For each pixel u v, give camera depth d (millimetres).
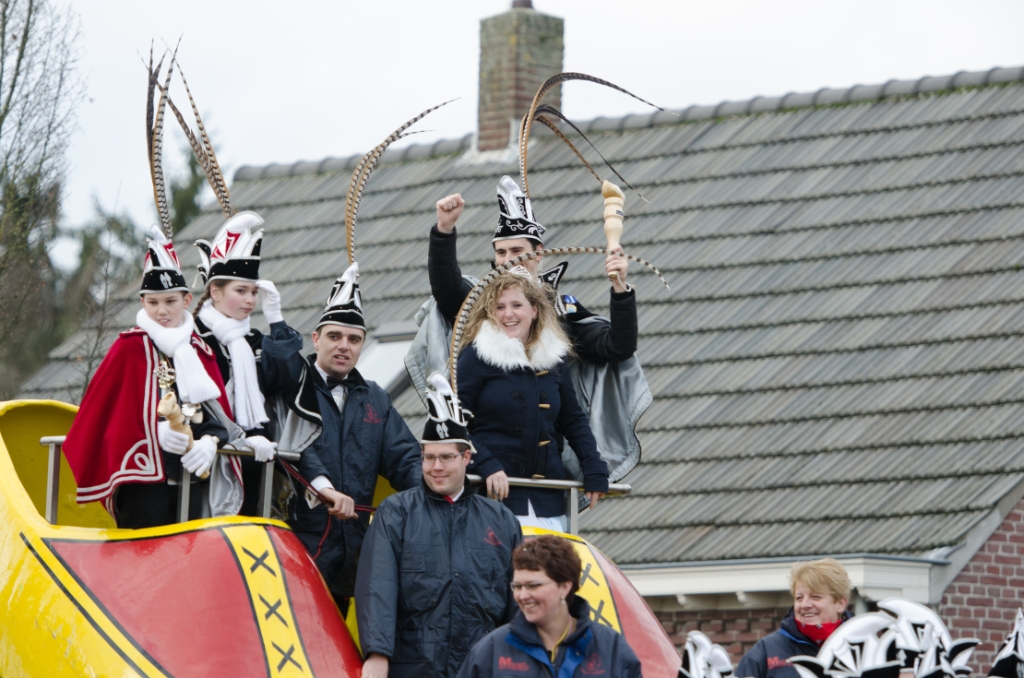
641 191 53312
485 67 58719
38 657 18438
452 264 21547
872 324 44594
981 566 38344
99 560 18766
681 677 17125
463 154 58812
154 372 18812
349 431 20672
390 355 48562
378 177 59969
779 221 49688
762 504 40750
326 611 19109
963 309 43750
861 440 41375
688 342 46594
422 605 18938
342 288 20812
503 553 19391
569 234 51938
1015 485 38469
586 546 21469
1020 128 49312
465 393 20984
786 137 53469
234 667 17953
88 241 73750
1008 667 17906
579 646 17156
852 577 37344
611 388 22750
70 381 49812
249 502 21016
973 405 40906
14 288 37812
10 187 37125
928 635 16984
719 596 40062
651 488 42688
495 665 17094
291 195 61219
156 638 18062
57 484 19781
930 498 39031
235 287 20188
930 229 46844
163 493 19219
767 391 44094
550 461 21484
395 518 19141
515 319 21156
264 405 20547
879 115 52688
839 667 16906
